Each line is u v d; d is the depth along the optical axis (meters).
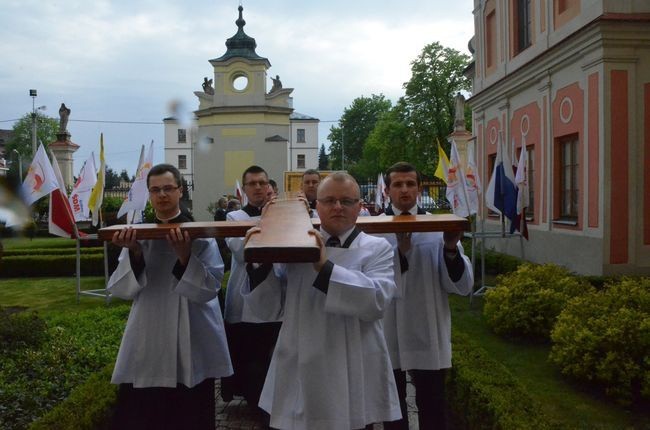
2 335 5.94
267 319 3.13
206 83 28.83
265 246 2.41
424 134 35.91
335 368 2.81
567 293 7.25
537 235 11.56
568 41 9.62
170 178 3.67
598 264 8.88
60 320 7.22
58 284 12.84
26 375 5.13
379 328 3.03
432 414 3.97
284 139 27.81
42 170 9.48
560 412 4.87
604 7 8.70
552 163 10.84
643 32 8.60
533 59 11.13
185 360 3.67
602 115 8.76
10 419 4.26
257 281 3.05
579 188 9.64
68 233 10.30
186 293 3.46
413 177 4.08
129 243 3.19
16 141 57.38
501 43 13.66
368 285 2.72
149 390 3.73
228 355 3.95
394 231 3.09
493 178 9.44
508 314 7.12
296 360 2.88
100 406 3.89
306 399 2.79
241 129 27.92
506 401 4.01
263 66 27.94
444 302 4.02
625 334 5.12
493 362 4.97
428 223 3.08
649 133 8.70
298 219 3.07
